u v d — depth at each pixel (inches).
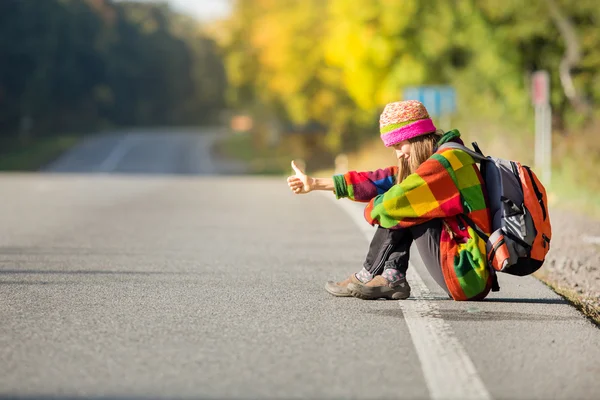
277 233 805.2
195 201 1229.1
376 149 2210.9
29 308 421.7
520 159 1421.0
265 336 363.3
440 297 451.5
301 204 1178.6
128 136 6082.7
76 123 7308.1
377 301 441.1
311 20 3447.3
